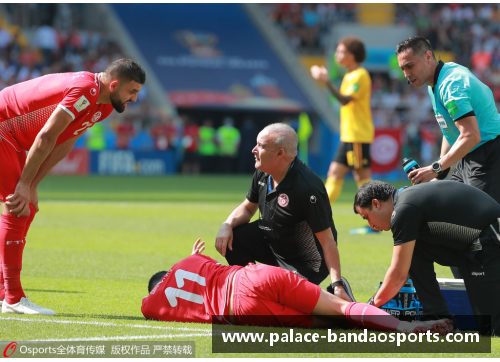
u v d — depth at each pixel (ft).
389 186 29.27
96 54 215.72
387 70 232.53
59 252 53.21
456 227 28.27
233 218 36.04
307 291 28.30
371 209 29.12
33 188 33.35
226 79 223.51
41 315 30.66
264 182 33.91
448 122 37.81
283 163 31.86
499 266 28.30
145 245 58.54
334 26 230.89
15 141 32.04
